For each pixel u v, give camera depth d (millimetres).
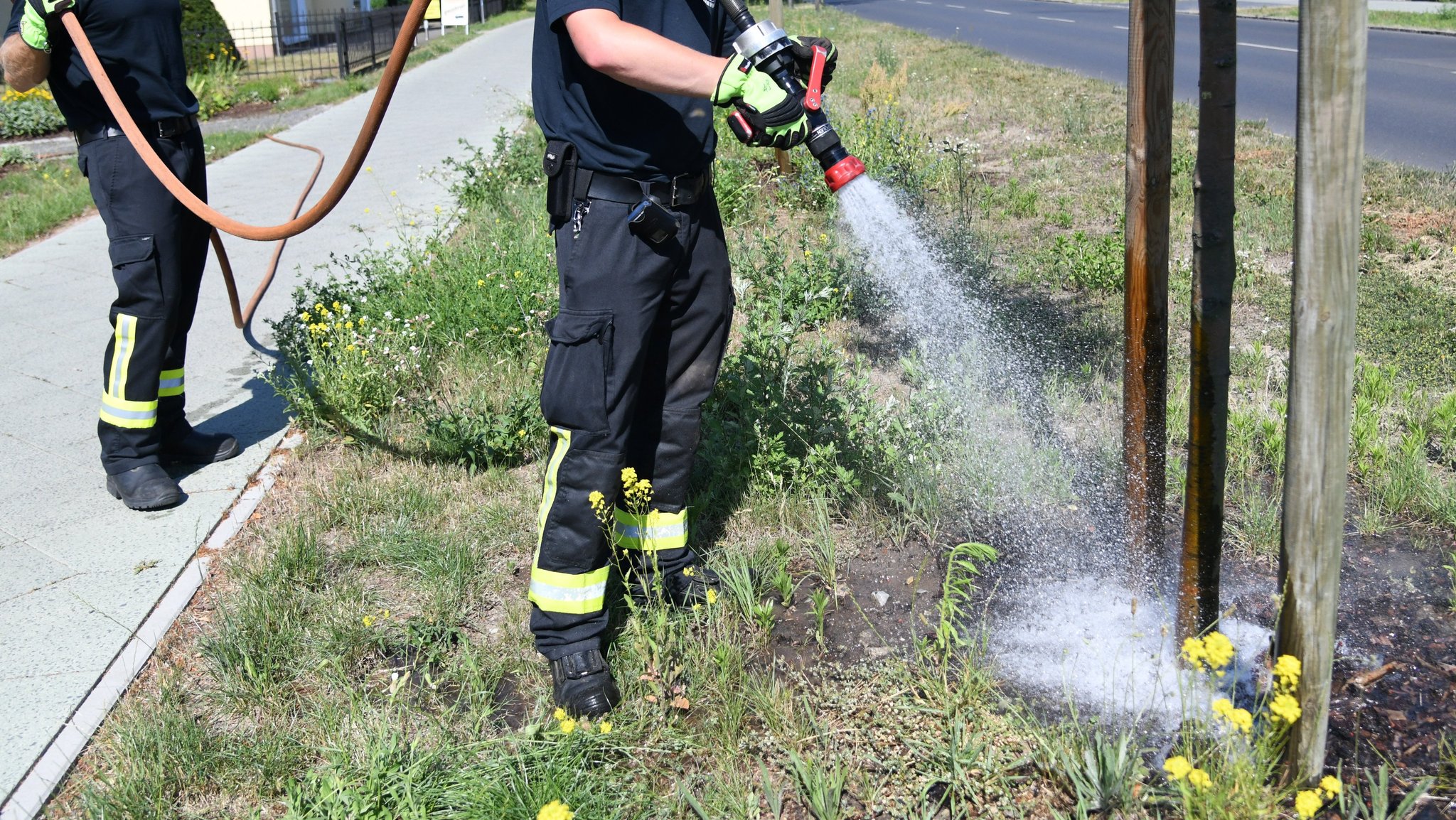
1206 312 2195
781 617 2967
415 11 2773
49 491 3848
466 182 8047
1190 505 2367
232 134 12719
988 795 2279
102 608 3094
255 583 3117
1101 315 5125
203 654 2836
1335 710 2490
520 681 2703
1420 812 2180
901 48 17828
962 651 2725
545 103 2490
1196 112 9773
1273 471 3602
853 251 5824
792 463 3486
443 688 2711
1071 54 17094
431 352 4871
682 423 2846
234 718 2613
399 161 10211
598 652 2615
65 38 3463
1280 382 4312
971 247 6082
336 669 2738
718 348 2812
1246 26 20609
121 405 3701
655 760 2430
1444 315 4773
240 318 5309
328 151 11188
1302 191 1837
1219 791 1990
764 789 2307
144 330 3639
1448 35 17656
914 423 3703
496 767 2340
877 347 4910
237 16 24656
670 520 2977
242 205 8758
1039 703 2535
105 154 3553
